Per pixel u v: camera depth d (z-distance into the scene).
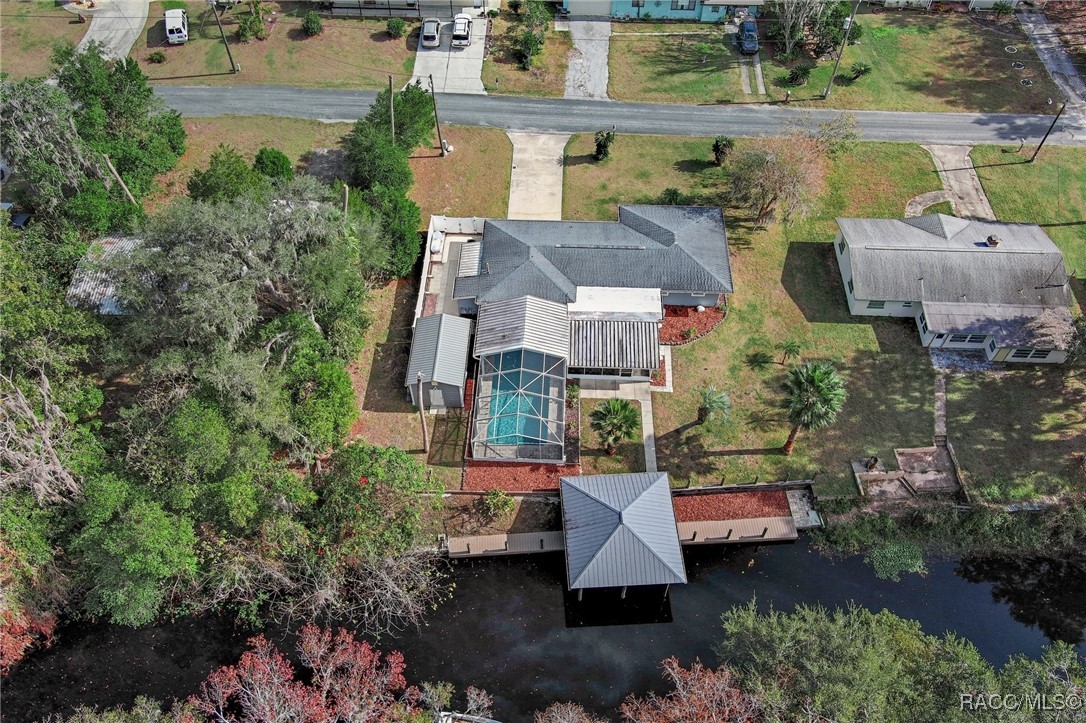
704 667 41.34
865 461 48.88
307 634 39.41
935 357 54.25
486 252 56.44
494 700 40.09
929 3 85.19
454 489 47.06
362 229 52.16
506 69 77.44
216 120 70.19
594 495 43.50
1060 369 53.50
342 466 42.38
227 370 40.47
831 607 43.81
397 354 53.84
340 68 76.75
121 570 38.47
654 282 54.41
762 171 58.56
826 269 59.59
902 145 69.69
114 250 53.53
